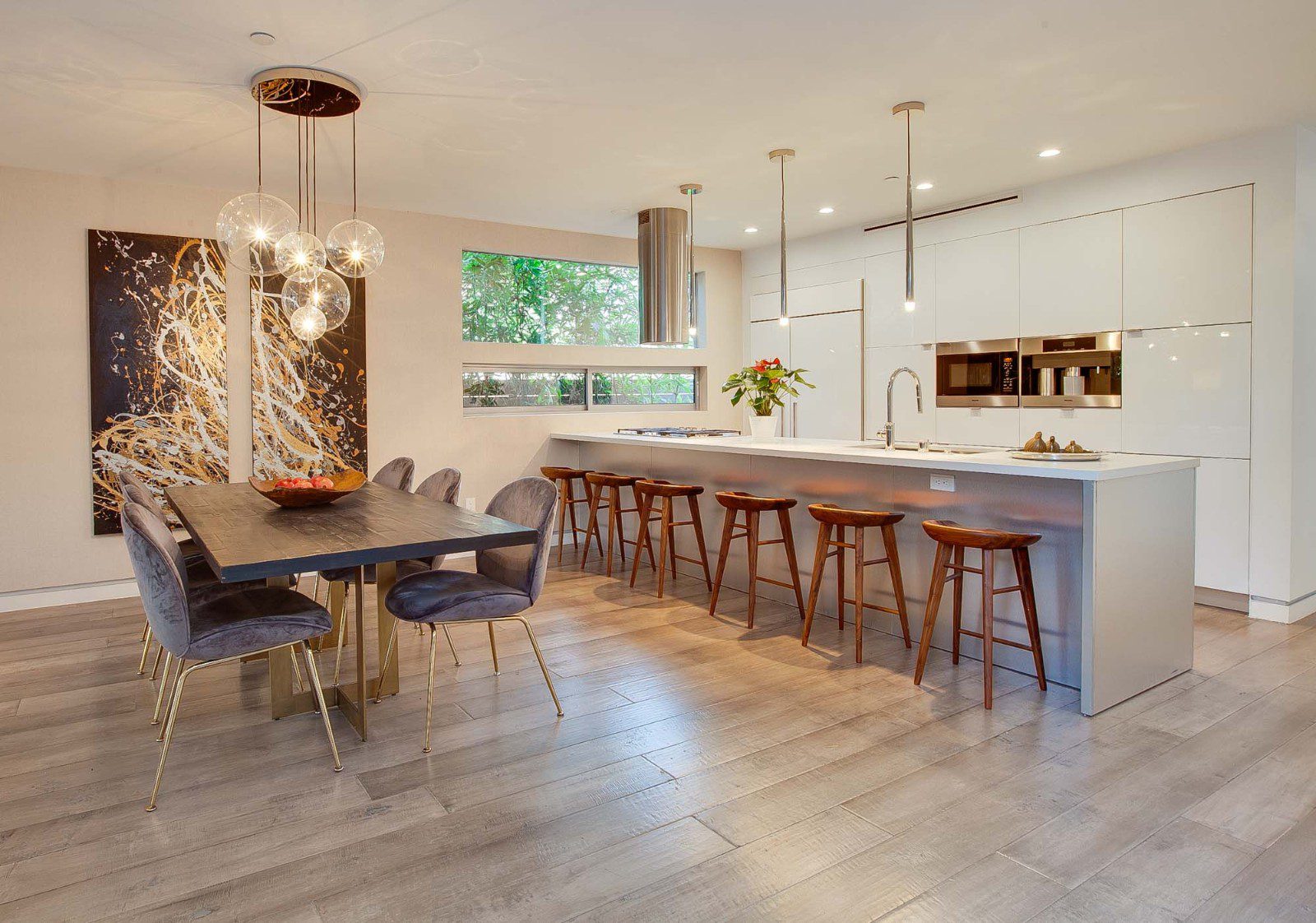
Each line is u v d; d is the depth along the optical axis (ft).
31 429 15.94
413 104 12.33
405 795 8.36
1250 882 6.77
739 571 16.97
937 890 6.67
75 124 13.14
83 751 9.46
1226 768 8.79
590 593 16.78
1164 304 15.58
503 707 10.69
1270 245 14.16
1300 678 11.62
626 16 9.63
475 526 10.00
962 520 12.58
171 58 10.60
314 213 18.54
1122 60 11.08
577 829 7.66
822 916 6.36
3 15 9.35
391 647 11.09
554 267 22.67
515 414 22.12
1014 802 8.09
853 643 13.29
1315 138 14.42
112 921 6.34
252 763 9.13
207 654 8.43
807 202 18.98
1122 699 10.73
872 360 21.25
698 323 25.09
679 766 8.95
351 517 10.87
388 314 19.63
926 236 19.80
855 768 8.85
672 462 18.84
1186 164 15.14
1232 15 9.80
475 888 6.74
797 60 10.94
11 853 7.30
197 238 17.35
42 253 15.93
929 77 11.55
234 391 17.92
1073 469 10.30
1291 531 14.28
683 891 6.69
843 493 14.52
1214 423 15.03
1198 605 15.57
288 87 11.33
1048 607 11.49
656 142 14.35
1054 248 17.25
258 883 6.84
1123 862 7.06
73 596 16.44
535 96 12.09
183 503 12.26
